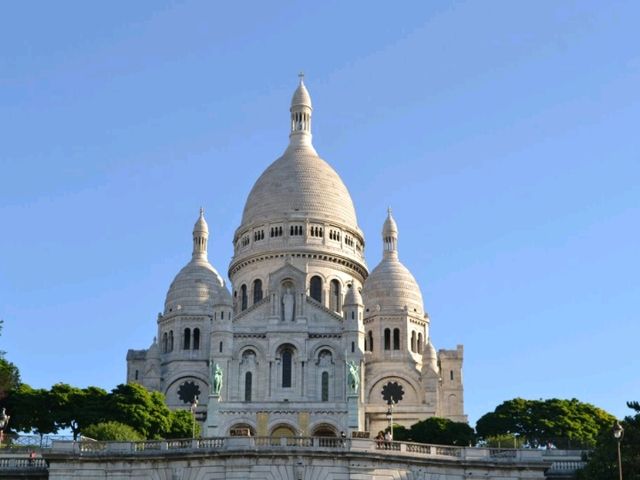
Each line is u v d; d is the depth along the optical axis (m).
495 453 80.25
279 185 188.50
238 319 165.00
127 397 129.62
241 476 73.88
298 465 74.19
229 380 159.12
